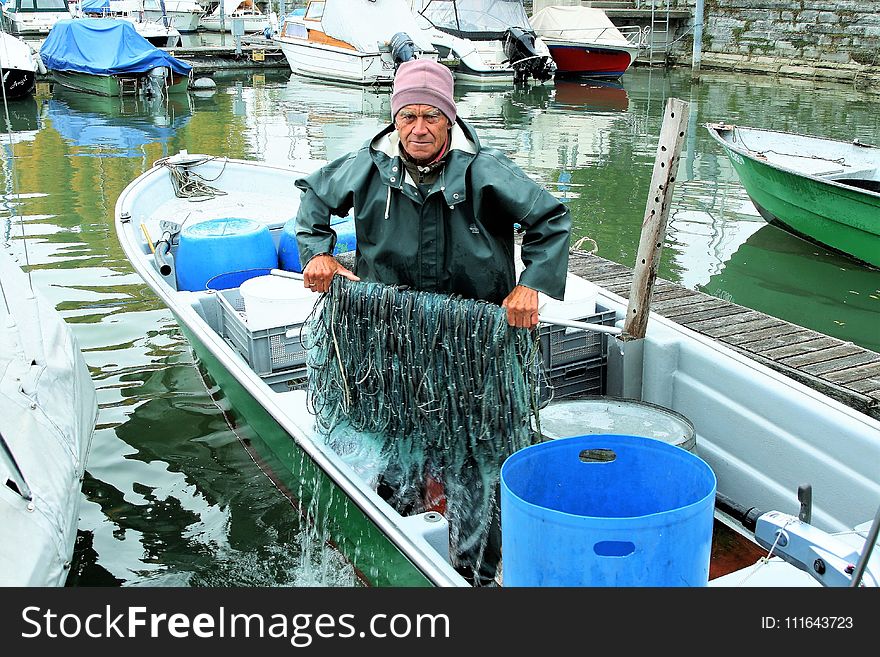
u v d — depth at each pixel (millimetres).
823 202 7570
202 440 4133
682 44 24484
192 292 4262
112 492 3742
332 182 2637
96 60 18562
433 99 2342
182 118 15578
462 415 2572
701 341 3371
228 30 30594
